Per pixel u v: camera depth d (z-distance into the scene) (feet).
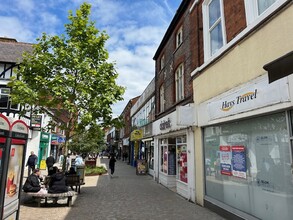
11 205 15.90
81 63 28.96
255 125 18.21
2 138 14.53
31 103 27.84
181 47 37.09
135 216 21.31
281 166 15.43
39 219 20.03
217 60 23.84
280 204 15.31
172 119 36.70
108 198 29.30
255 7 19.16
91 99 29.78
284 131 15.33
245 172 19.06
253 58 18.19
